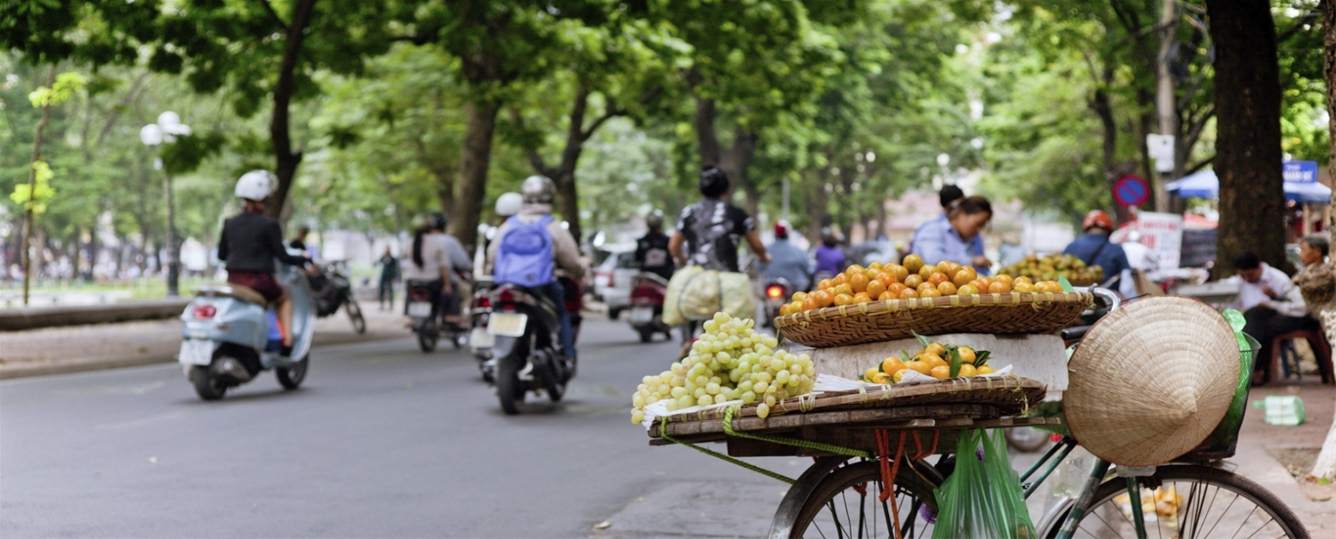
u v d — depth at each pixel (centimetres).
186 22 2045
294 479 857
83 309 2431
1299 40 1558
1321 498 759
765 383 427
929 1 3456
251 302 1303
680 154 4556
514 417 1191
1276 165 1444
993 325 452
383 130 3991
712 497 802
